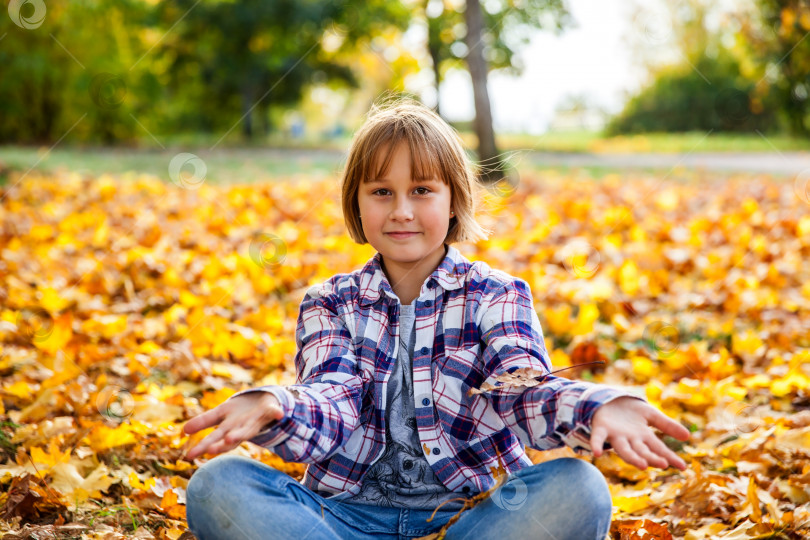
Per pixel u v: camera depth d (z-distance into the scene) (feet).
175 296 12.71
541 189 27.07
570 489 4.42
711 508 6.45
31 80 41.01
